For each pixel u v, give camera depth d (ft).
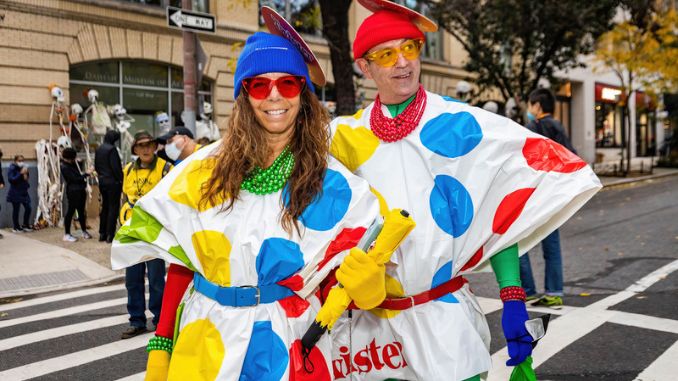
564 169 7.05
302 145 6.62
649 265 22.27
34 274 25.53
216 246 6.40
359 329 7.32
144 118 45.11
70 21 39.93
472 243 7.18
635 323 15.16
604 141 107.34
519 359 6.60
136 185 16.43
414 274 6.88
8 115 37.65
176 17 26.55
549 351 13.43
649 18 69.97
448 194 7.07
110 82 43.06
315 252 6.33
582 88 99.09
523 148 7.21
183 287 7.04
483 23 56.75
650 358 12.71
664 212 38.60
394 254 6.93
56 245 31.71
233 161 6.48
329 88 56.59
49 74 39.22
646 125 119.55
